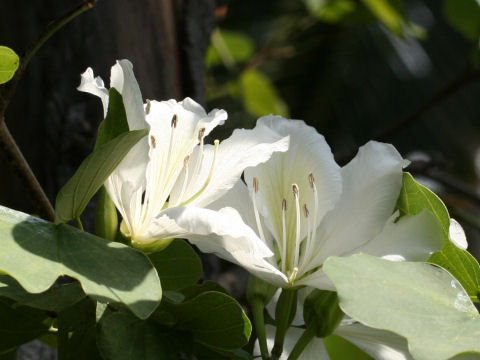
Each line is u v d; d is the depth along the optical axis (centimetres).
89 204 91
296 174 81
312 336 79
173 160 78
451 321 72
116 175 76
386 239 79
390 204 79
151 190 78
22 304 75
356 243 79
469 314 72
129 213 77
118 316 74
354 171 81
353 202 80
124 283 72
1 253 71
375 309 72
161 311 75
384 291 72
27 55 77
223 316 75
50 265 71
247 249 75
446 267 79
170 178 78
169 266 80
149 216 77
